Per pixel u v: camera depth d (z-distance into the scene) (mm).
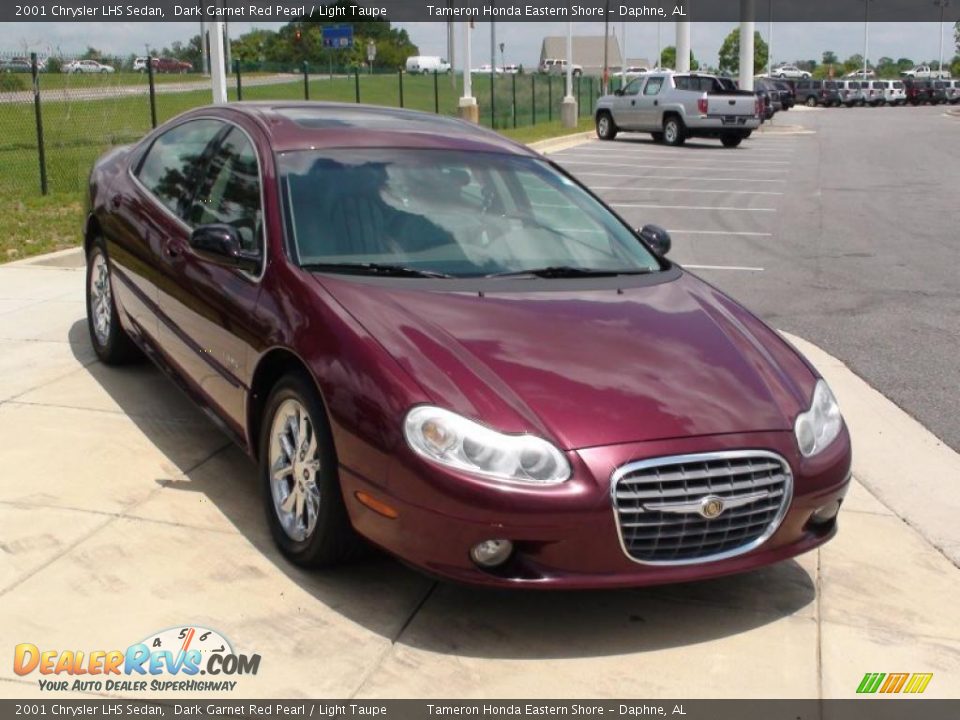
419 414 3613
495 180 5250
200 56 36031
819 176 21672
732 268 11227
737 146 29922
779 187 19516
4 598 3844
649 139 32406
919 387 7043
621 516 3600
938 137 35000
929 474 5602
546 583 3584
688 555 3742
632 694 3549
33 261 9188
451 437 3568
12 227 10883
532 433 3600
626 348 4125
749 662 3787
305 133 5129
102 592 3922
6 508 4539
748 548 3828
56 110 21516
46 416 5621
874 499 5285
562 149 27719
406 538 3654
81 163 16250
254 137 5133
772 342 4551
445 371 3768
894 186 19891
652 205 16656
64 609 3799
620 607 4098
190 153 5668
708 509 3686
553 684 3570
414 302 4230
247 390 4445
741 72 38656
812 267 11375
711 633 3957
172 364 5375
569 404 3725
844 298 9766
